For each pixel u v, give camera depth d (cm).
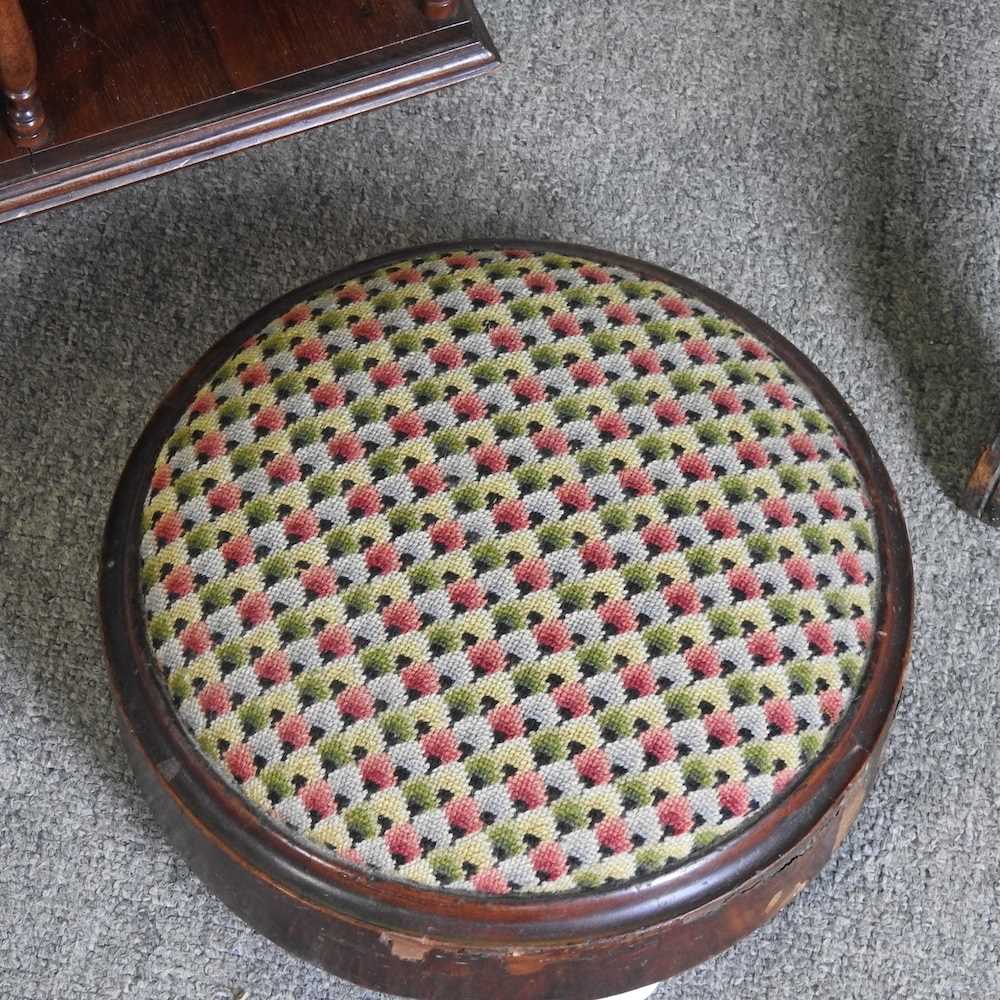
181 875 94
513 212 119
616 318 84
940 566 106
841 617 77
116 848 94
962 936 94
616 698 72
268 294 114
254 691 74
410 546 75
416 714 72
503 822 71
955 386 113
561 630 73
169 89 99
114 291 113
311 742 72
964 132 124
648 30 128
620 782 71
